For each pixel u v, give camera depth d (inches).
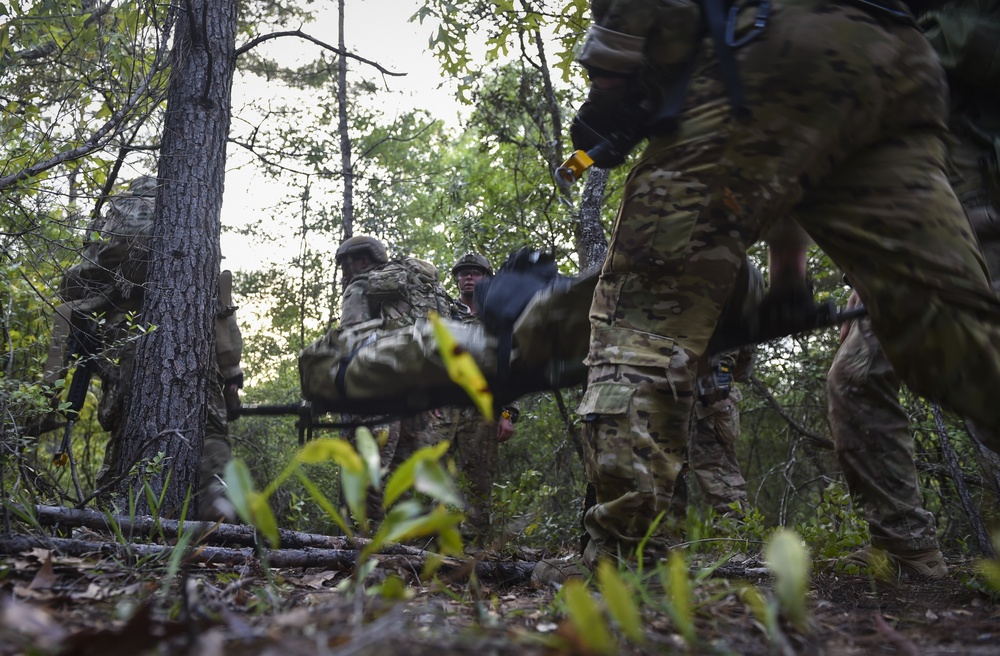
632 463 84.6
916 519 126.3
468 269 271.4
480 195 360.2
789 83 82.0
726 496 214.1
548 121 326.6
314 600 69.1
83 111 173.6
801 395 288.7
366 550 42.7
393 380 124.5
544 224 322.3
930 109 84.9
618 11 89.4
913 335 78.9
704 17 87.9
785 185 82.6
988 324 76.2
